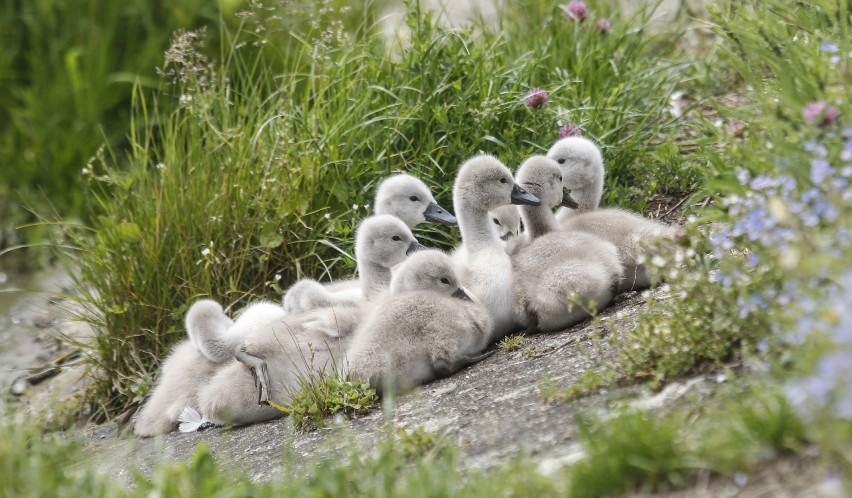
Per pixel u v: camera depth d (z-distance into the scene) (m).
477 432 9.14
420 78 15.16
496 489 7.57
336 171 14.45
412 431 9.49
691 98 16.28
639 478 7.22
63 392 14.27
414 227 14.23
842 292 7.06
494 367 10.64
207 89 17.28
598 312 11.16
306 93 15.23
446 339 10.76
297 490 8.29
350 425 10.34
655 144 15.25
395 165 14.78
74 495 8.42
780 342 8.02
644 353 9.05
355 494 8.21
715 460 7.06
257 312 12.49
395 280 11.55
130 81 19.42
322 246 14.39
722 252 8.99
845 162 8.42
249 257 14.25
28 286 17.50
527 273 11.42
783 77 9.95
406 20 15.75
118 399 13.84
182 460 10.83
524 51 16.52
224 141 14.57
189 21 19.50
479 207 12.17
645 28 16.67
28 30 19.97
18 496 8.26
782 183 8.47
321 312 11.60
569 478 7.43
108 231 14.38
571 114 14.78
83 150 18.98
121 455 11.56
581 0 17.91
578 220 12.51
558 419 8.87
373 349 10.70
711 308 8.73
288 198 14.30
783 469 6.85
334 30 16.97
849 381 6.25
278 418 11.42
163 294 14.00
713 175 10.93
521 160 14.35
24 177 18.92
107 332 14.25
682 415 7.85
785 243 8.04
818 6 11.30
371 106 15.23
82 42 19.69
